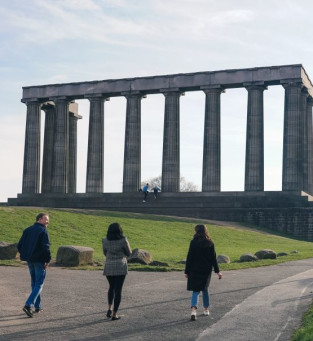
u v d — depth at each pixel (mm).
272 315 18781
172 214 88688
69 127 113562
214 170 93062
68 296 23094
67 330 16906
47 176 111625
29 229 19531
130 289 25344
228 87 96438
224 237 63938
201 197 90562
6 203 100625
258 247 56812
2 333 16406
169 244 54844
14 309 20188
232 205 88812
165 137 96562
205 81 95625
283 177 90562
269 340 15406
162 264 35688
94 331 16766
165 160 95688
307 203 86188
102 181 101125
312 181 101688
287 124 91250
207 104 95312
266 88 94812
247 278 29656
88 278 29062
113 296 18953
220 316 18938
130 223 64000
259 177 90875
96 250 45625
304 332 15523
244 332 16359
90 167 100312
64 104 104438
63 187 102312
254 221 84438
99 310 20141
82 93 102875
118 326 17484
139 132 99500
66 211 66625
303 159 99875
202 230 19047
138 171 98188
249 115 92812
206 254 18750
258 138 91938
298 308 19984
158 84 98188
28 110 106500
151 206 91500
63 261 34906
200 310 20156
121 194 95688
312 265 37188
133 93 99375
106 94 101812
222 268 34875
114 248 18750
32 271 19641
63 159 103125
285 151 90812
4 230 52000
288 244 63531
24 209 62156
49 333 16484
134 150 98250
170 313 19562
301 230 82000
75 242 49812
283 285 26078
